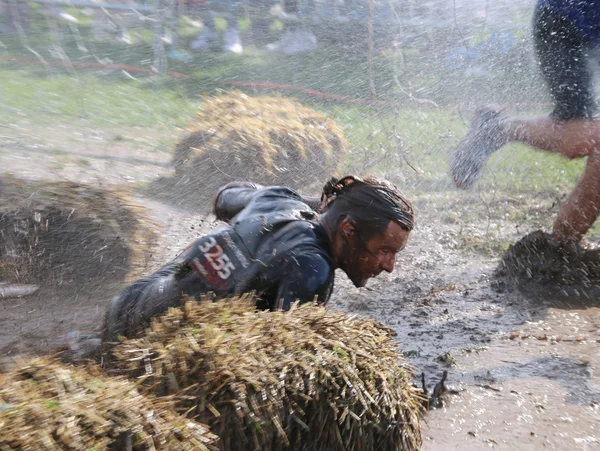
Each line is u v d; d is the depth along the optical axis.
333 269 2.93
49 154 7.58
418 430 2.72
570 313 4.66
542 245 5.20
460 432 3.15
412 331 4.38
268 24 11.83
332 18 12.05
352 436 2.42
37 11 10.38
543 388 3.59
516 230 6.64
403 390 2.64
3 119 8.65
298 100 10.72
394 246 2.98
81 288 4.56
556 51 5.39
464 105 10.09
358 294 5.00
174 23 11.20
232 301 2.67
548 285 5.02
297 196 3.32
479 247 6.14
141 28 10.91
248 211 3.12
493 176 8.47
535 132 5.56
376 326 2.84
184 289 2.95
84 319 4.08
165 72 10.92
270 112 8.17
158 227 5.48
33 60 10.34
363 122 9.83
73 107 9.33
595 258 5.08
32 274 4.57
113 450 1.92
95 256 4.72
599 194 4.98
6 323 3.95
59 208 4.78
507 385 3.61
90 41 10.61
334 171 8.16
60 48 10.41
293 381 2.34
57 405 1.95
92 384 2.10
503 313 4.68
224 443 2.20
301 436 2.34
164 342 2.40
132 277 4.79
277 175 7.61
